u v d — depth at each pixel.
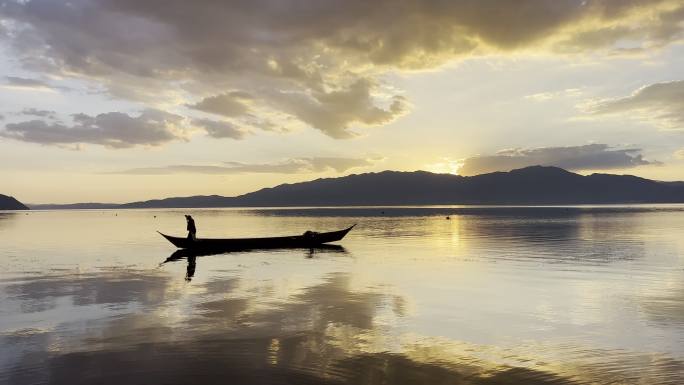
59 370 11.05
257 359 11.69
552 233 56.75
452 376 10.59
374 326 14.73
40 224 98.25
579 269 26.39
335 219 122.00
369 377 10.54
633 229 63.12
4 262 31.64
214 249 40.44
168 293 20.17
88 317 15.97
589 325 14.70
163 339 13.38
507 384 10.12
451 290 20.56
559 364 11.30
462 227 74.62
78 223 103.94
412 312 16.55
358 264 29.72
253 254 36.50
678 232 56.50
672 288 20.66
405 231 65.50
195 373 10.79
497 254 34.50
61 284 22.59
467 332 14.04
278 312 16.58
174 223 103.19
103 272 26.73
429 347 12.62
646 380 10.29
